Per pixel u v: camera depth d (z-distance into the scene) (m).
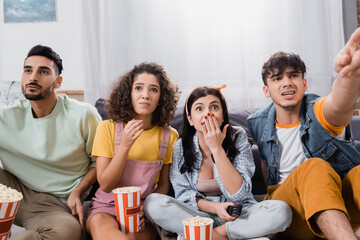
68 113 1.68
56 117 1.66
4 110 1.66
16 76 3.19
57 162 1.64
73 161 1.67
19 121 1.65
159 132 1.68
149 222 1.54
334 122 1.45
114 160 1.48
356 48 0.99
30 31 3.18
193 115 1.54
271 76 1.55
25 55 3.19
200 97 1.53
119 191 1.38
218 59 3.14
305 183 1.30
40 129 1.63
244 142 1.60
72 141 1.65
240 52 3.14
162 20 3.14
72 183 1.67
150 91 1.59
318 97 1.59
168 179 1.69
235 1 3.13
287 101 1.53
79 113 1.67
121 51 3.12
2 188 1.27
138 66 1.66
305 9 3.17
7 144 1.62
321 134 1.51
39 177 1.64
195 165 1.59
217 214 1.45
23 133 1.64
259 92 3.14
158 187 1.67
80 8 3.11
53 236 1.38
